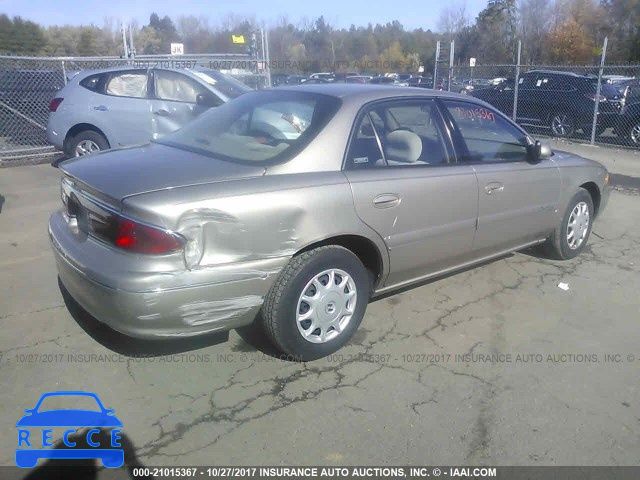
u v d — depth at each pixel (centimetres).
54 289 450
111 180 323
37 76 1116
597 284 501
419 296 464
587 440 299
